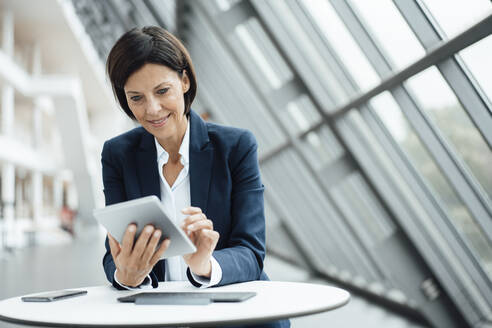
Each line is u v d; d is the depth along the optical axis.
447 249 4.72
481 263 4.36
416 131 4.11
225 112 10.23
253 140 1.90
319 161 6.57
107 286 1.76
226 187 1.81
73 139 22.20
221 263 1.60
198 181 1.80
